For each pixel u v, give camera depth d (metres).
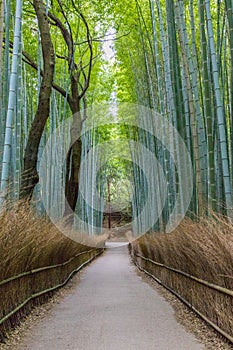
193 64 5.91
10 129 4.62
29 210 4.61
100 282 7.82
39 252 4.61
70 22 11.34
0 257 3.19
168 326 3.92
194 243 3.97
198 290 4.12
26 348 3.16
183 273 4.91
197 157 5.45
